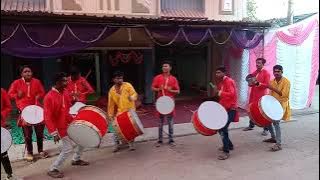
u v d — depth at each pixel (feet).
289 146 21.83
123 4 35.24
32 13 23.95
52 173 17.56
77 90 22.91
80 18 25.00
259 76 23.47
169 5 37.35
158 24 27.35
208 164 19.01
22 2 32.83
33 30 24.27
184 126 27.12
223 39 31.48
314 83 34.04
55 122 17.35
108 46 33.99
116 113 21.31
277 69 21.84
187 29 28.40
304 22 32.99
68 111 17.74
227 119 19.21
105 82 36.58
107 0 34.73
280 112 20.38
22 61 34.04
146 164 19.20
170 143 22.56
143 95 36.73
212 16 38.29
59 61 34.96
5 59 33.42
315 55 33.68
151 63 36.65
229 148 20.95
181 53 40.27
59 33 24.89
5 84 33.63
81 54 35.70
